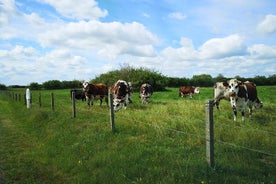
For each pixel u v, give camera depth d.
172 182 5.51
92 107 19.19
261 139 8.11
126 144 8.23
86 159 7.75
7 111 22.08
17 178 6.97
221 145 7.68
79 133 10.25
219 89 14.89
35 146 10.12
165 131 9.25
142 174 6.14
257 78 74.44
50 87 90.00
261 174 5.76
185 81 70.50
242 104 12.93
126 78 41.16
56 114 14.52
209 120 5.79
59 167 7.61
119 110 15.95
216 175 5.57
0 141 10.98
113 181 6.08
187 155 7.01
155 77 44.16
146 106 17.92
